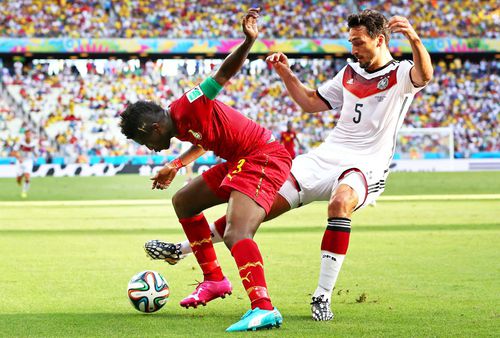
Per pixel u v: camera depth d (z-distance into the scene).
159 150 15.76
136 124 15.05
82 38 105.25
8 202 59.12
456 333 14.16
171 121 15.29
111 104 110.06
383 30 17.12
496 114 113.38
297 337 13.88
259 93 113.44
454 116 112.88
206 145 15.80
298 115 111.25
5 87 109.38
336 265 15.82
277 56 18.75
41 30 106.88
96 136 105.50
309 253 27.70
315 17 113.25
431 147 98.56
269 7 113.31
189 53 108.94
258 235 34.22
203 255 17.16
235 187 15.39
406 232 34.56
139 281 16.50
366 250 28.08
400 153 98.31
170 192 67.44
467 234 33.44
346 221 16.02
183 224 17.22
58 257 27.11
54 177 91.69
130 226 39.25
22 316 16.34
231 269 23.81
